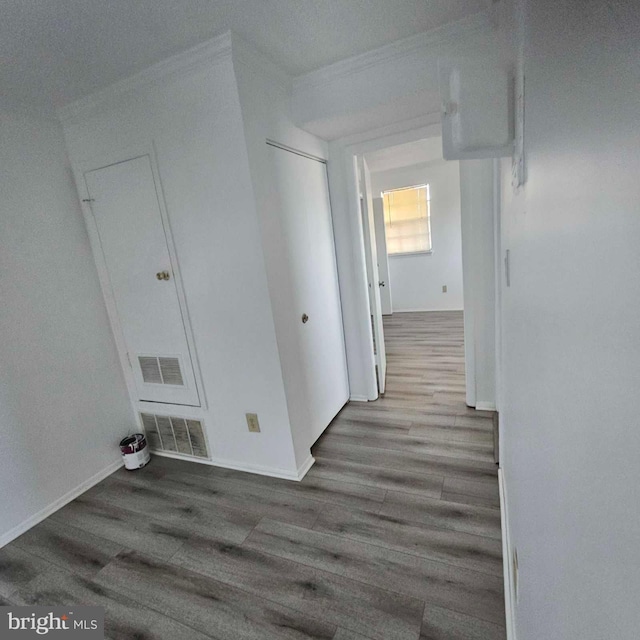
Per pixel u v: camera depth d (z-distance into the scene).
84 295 2.18
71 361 2.12
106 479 2.24
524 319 0.83
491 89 0.77
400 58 1.79
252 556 1.55
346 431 2.47
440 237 5.70
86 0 1.24
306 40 1.65
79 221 2.16
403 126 2.22
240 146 1.65
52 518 1.93
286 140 1.98
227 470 2.20
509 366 1.36
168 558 1.59
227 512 1.83
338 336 2.71
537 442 0.65
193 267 1.93
